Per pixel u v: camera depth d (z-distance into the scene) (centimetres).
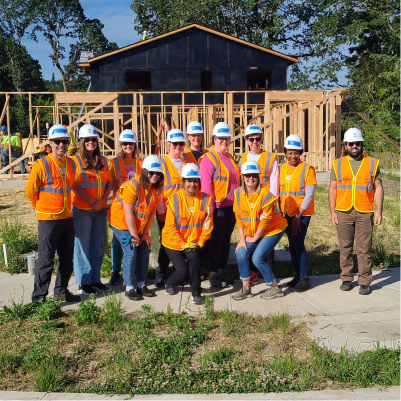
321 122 1627
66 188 516
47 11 5109
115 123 1354
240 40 2286
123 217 547
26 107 4853
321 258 749
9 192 1346
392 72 2930
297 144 572
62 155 514
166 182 589
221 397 343
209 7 3441
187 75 2298
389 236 877
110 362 395
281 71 2345
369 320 476
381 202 560
